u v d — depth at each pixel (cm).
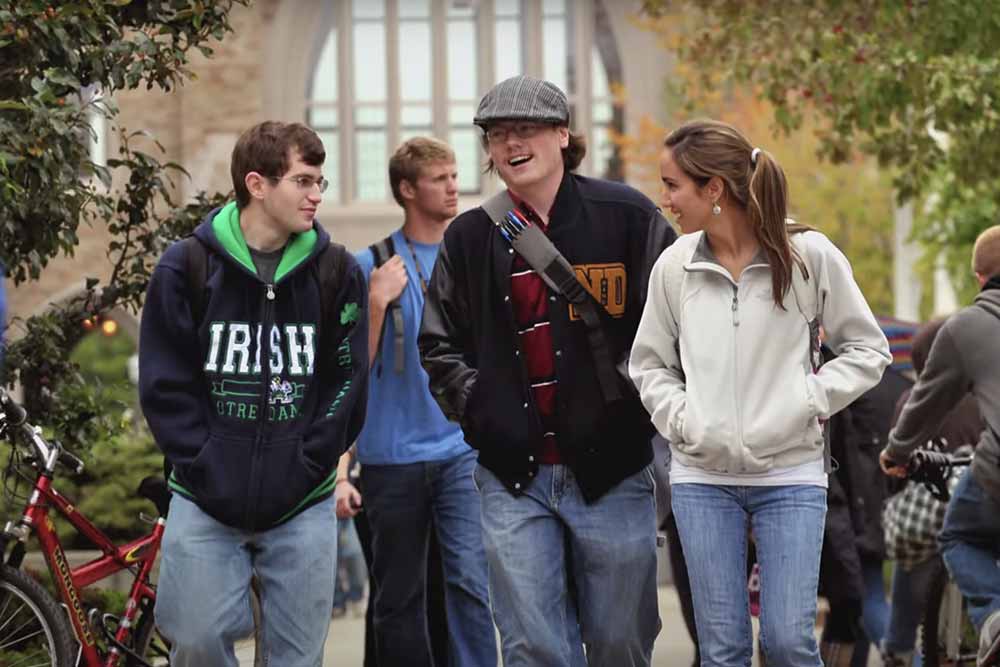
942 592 1264
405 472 1172
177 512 916
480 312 940
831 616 1289
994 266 1177
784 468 866
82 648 1093
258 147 908
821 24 2036
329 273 920
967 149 2033
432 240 1214
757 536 871
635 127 4116
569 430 922
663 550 2541
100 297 1316
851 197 4491
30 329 1288
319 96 4138
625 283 930
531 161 921
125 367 5144
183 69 1245
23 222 1180
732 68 2136
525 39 4172
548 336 926
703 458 862
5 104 1089
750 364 859
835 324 872
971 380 1123
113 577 1481
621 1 4147
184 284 909
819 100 2058
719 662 864
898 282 3609
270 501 900
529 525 931
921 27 1950
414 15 4159
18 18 1144
